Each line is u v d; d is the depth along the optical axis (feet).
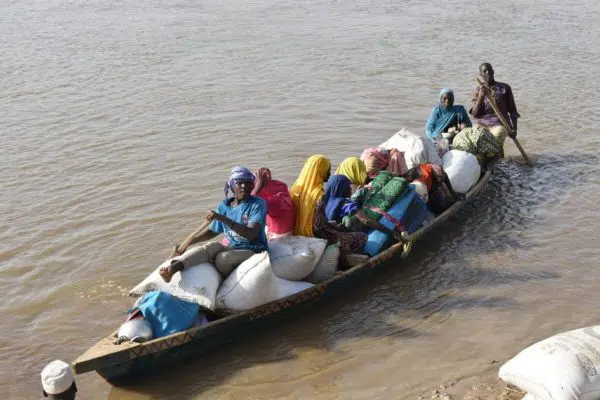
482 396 19.17
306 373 20.92
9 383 20.68
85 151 39.73
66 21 86.12
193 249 22.06
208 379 20.76
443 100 37.11
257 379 20.71
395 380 20.35
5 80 56.59
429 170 30.30
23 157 38.93
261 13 90.48
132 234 29.45
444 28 77.82
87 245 28.60
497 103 37.83
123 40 73.05
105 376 20.01
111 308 24.39
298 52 65.62
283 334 22.88
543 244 28.37
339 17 86.33
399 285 25.77
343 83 54.19
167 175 35.88
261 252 22.70
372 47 67.46
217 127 43.60
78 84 55.11
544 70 57.72
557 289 24.91
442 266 27.02
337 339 22.57
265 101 49.37
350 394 19.85
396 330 22.94
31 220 30.99
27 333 23.11
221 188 34.06
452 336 22.43
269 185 24.45
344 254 25.31
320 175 24.94
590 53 63.72
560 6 93.66
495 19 83.66
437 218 29.37
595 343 17.54
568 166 36.91
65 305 24.61
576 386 16.62
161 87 53.72
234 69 59.31
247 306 21.86
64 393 18.22
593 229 29.45
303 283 23.47
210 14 90.33
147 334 20.42
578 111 46.29
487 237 29.25
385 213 26.55
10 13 93.45
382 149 30.50
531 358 17.56
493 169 36.27
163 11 93.56
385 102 48.91
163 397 20.10
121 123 44.86
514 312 23.59
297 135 41.88
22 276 26.48
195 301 21.31
